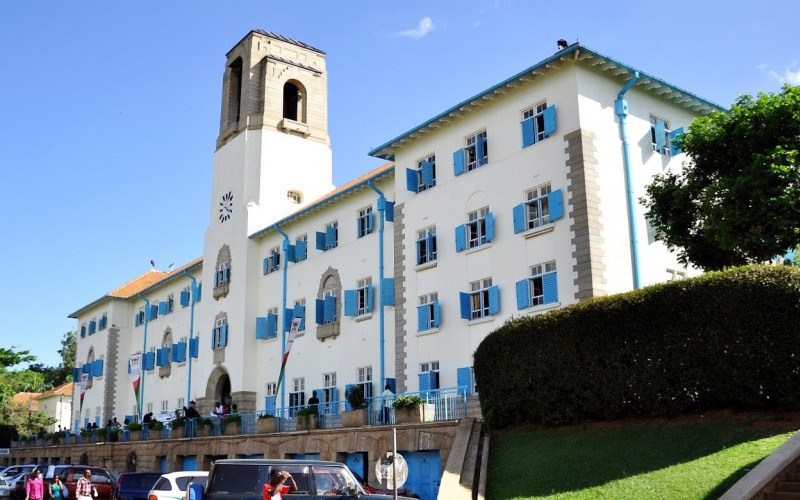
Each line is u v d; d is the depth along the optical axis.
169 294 57.31
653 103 29.39
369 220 36.78
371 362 34.72
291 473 16.22
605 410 20.17
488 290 28.33
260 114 47.38
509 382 22.55
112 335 62.78
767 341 17.12
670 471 15.74
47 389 110.62
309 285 40.38
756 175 20.69
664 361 18.94
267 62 48.06
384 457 14.91
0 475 40.06
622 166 27.25
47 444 59.25
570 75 26.94
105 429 49.47
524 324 22.39
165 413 48.97
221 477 16.42
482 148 30.19
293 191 47.53
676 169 29.22
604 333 20.23
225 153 49.12
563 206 26.31
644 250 27.00
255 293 44.56
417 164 33.06
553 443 19.97
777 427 16.28
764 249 21.12
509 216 28.27
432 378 29.72
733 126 22.28
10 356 81.50
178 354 52.09
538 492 17.36
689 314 18.53
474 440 22.14
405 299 32.06
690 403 18.56
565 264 25.89
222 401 47.06
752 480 13.24
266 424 33.38
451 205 30.83
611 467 17.19
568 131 26.58
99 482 31.16
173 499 21.41
